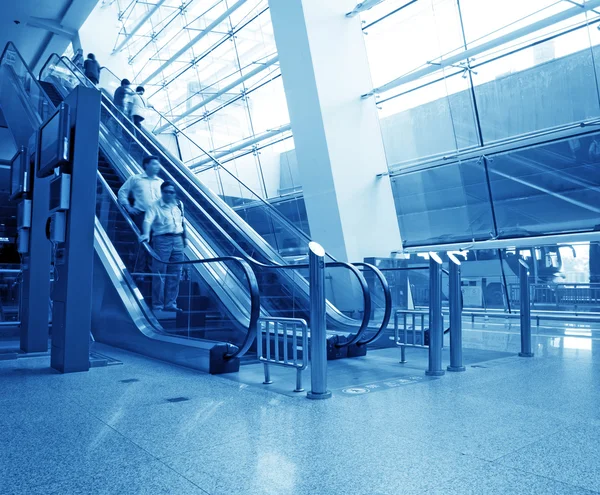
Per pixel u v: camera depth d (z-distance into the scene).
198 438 3.08
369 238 13.30
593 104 11.01
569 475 2.55
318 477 2.51
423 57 12.99
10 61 13.11
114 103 14.15
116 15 22.34
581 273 11.84
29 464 2.64
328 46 12.73
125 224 8.04
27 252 6.33
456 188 13.95
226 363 5.29
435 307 5.25
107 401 3.97
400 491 2.35
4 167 19.48
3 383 4.59
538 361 6.14
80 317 5.21
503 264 13.26
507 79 12.05
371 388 4.58
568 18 10.62
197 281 7.66
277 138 16.59
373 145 13.65
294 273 8.22
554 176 12.34
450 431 3.26
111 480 2.45
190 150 20.66
